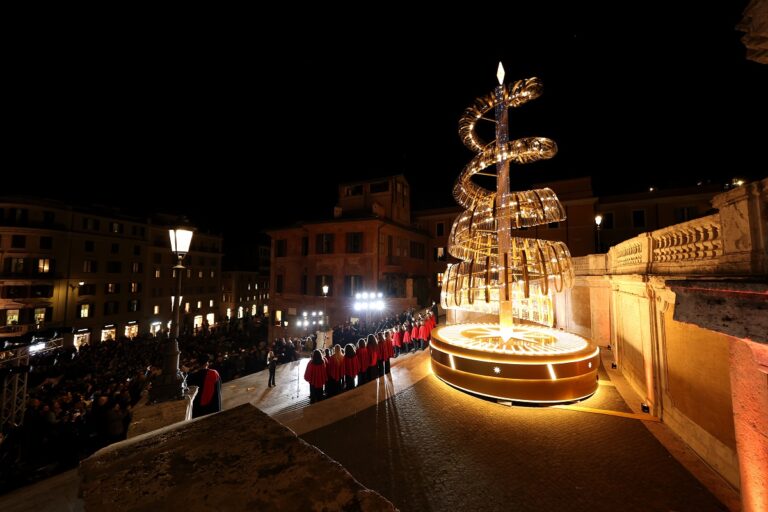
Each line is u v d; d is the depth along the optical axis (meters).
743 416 3.04
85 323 33.88
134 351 20.58
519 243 9.60
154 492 1.20
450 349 8.94
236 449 1.49
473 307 10.99
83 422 7.52
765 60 2.50
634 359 8.60
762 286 2.00
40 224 31.25
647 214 26.14
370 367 10.06
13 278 29.81
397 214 27.05
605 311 12.93
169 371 5.62
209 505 1.11
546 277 8.80
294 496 1.15
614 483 4.83
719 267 4.19
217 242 50.44
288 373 13.29
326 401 8.10
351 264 24.58
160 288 41.41
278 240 28.89
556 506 4.41
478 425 6.73
